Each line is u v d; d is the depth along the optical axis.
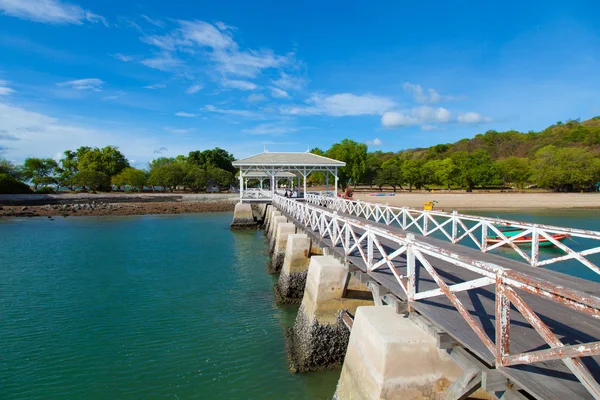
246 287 15.30
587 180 58.47
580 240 25.66
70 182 70.94
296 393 8.02
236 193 72.69
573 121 110.62
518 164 69.69
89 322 11.68
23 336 10.72
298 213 17.22
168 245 24.91
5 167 71.81
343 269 9.17
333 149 65.12
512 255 20.41
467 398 5.11
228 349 9.93
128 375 8.72
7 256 21.41
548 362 3.72
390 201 50.53
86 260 20.28
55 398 7.89
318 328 9.12
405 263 8.23
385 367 4.96
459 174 69.56
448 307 5.35
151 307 12.98
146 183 78.44
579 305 2.65
